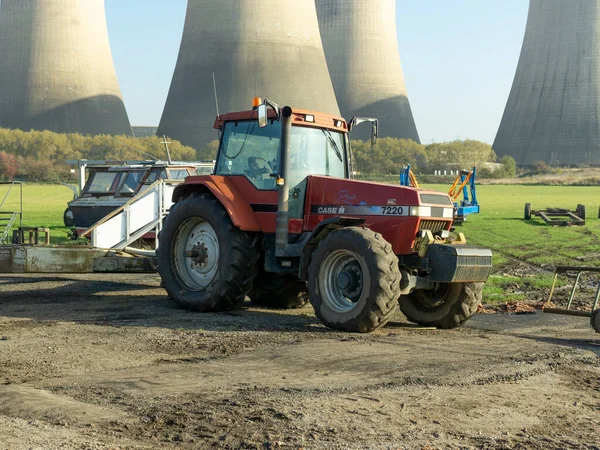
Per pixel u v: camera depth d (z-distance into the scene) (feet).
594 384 19.48
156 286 41.60
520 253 58.75
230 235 31.09
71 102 525.75
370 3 627.46
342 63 625.00
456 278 27.30
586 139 567.18
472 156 351.25
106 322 28.68
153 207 42.93
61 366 20.83
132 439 14.40
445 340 25.36
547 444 14.53
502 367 20.93
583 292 39.09
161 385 18.60
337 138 32.27
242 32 481.87
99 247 40.42
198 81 490.90
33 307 33.01
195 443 14.21
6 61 525.34
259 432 14.82
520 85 602.85
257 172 31.65
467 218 99.09
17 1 523.70
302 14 490.90
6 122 518.37
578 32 571.69
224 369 20.45
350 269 27.32
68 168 243.40
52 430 14.84
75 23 531.09
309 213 30.55
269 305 34.60
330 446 14.06
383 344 24.29
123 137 340.18
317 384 18.71
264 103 29.30
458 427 15.42
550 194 189.06
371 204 28.91
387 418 15.85
